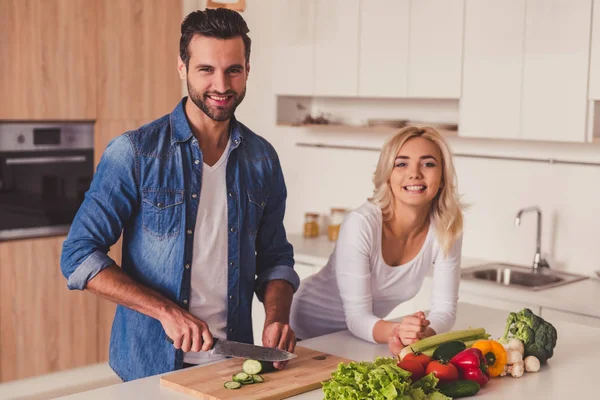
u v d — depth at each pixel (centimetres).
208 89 203
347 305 242
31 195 434
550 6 346
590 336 246
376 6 410
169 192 213
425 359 192
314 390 189
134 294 200
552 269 388
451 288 251
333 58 432
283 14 455
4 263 421
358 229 239
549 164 387
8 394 427
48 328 439
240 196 224
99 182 210
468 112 379
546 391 193
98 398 180
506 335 212
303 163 493
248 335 230
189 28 204
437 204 248
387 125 429
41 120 431
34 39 421
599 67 334
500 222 407
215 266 220
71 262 205
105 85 454
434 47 388
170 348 215
